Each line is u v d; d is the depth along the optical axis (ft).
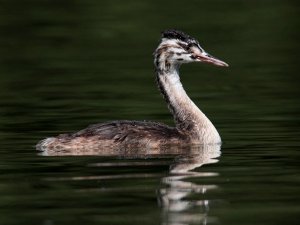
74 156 58.08
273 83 94.02
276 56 111.34
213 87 92.84
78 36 126.93
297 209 44.88
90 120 74.23
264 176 52.11
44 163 56.03
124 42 122.52
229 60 109.50
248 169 54.08
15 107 81.25
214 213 44.47
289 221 42.80
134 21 135.03
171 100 64.44
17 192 48.78
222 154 59.11
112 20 136.26
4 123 72.84
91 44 121.60
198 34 126.00
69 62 109.29
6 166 55.26
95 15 140.15
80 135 60.70
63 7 146.20
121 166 55.01
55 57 113.09
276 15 138.41
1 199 47.29
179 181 50.98
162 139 61.00
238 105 81.66
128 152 59.52
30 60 111.34
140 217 43.93
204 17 137.18
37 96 87.30
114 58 111.34
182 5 146.41
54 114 77.25
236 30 128.88
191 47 64.59
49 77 99.25
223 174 52.75
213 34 126.21
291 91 88.84
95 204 46.29
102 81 95.91
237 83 94.89
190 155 58.75
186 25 131.85
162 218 43.75
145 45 120.06
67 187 49.70
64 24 134.51
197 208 45.34
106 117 75.72
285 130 68.49
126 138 60.34
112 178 51.83
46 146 60.54
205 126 62.85
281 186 49.55
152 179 51.44
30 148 61.26
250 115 76.13
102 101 84.02
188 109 63.41
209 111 78.84
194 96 87.45
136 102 83.56
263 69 103.09
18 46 120.88
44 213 44.70
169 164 55.62
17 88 92.48
